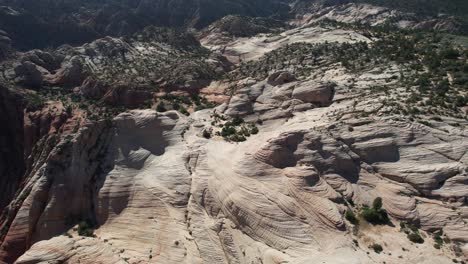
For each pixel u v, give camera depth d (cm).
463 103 6053
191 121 7331
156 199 5841
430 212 4688
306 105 7000
